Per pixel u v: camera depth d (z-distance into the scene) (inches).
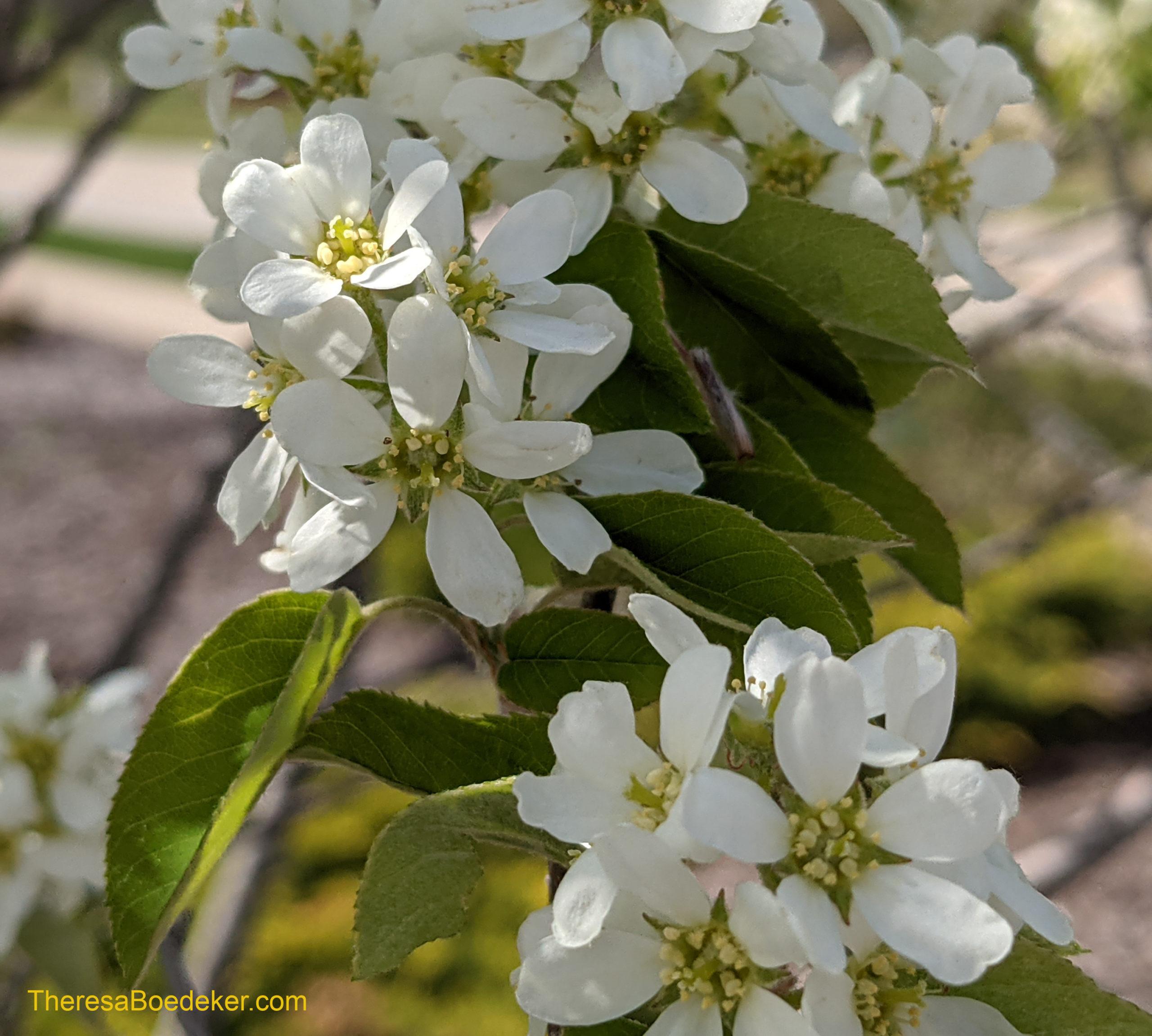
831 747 6.1
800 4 7.5
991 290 8.3
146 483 50.1
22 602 42.1
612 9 7.1
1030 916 6.1
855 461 8.2
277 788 12.3
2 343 63.8
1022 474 37.8
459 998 22.7
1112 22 14.7
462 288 6.8
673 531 6.9
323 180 6.8
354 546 6.7
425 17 7.4
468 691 21.1
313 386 6.6
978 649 36.8
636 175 7.6
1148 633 37.9
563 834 6.2
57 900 9.3
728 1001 6.1
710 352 8.0
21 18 14.9
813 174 7.8
